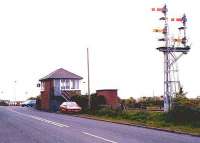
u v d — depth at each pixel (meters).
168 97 47.22
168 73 48.97
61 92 69.31
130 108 57.62
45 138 23.00
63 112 56.69
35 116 48.16
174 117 33.03
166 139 22.34
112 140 21.52
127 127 31.34
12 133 26.73
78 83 72.44
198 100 33.84
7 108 80.19
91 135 24.42
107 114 46.38
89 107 52.84
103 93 60.88
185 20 49.97
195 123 30.12
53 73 72.38
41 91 77.88
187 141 21.41
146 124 33.06
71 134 25.25
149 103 63.03
